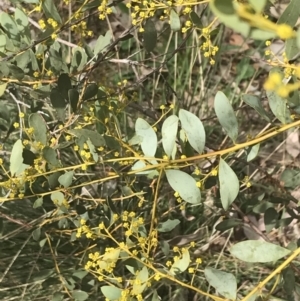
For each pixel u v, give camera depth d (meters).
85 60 0.37
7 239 0.48
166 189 0.48
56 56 0.37
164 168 0.30
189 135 0.30
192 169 0.42
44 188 0.41
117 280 0.33
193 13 0.33
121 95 0.41
